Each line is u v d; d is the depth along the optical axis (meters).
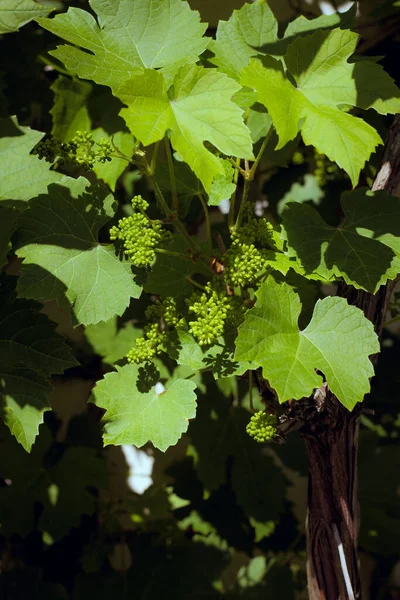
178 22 1.18
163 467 1.76
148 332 1.20
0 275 1.24
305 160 1.60
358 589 1.25
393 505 1.67
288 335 1.14
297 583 1.73
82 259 1.19
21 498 1.62
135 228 1.17
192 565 1.68
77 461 1.63
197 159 1.09
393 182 1.21
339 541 1.22
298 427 1.20
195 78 1.10
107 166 1.43
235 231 1.19
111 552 1.73
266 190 1.60
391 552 1.67
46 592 1.68
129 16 1.18
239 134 1.09
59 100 1.44
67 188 1.20
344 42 1.12
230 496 1.69
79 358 1.72
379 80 1.12
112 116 1.44
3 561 1.72
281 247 1.20
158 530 1.71
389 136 1.22
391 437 1.69
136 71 1.17
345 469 1.22
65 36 1.15
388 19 1.63
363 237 1.18
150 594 1.67
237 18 1.27
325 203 1.58
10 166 1.22
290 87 1.11
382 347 1.66
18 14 1.17
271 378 1.11
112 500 1.76
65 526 1.62
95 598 1.68
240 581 1.69
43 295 1.17
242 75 1.09
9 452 1.62
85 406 1.74
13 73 1.56
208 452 1.58
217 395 1.58
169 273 1.29
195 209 1.63
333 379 1.12
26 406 1.22
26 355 1.23
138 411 1.18
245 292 1.20
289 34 1.29
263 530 1.60
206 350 1.19
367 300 1.21
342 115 1.11
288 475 1.78
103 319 1.18
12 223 1.18
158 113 1.10
